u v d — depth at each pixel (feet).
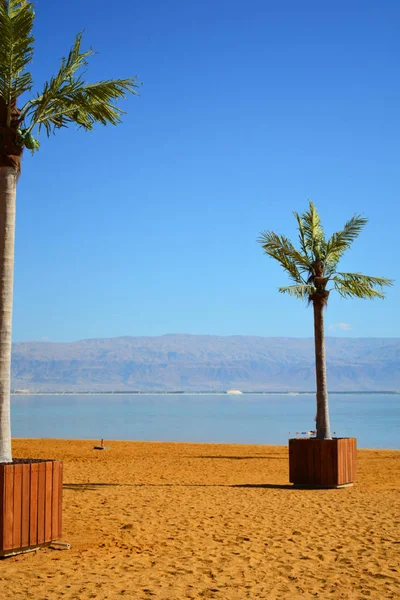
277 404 444.14
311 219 49.65
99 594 19.65
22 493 24.11
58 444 88.22
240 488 45.32
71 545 26.11
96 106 29.53
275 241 48.49
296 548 26.05
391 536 28.25
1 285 25.62
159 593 19.90
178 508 35.91
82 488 44.34
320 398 47.75
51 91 27.99
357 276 47.91
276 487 46.11
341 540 27.53
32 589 19.98
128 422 199.21
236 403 476.54
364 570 22.71
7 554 23.67
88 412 286.05
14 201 26.30
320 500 39.17
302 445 46.01
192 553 25.18
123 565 23.20
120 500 38.78
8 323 25.72
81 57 28.66
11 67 26.22
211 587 20.62
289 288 46.24
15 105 27.02
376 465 63.93
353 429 164.76
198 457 71.82
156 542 27.14
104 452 76.74
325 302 48.52
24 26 25.93
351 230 48.55
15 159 26.30
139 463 64.39
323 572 22.48
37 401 536.01
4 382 25.49
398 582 21.24
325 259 49.08
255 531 29.48
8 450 25.43
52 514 25.36
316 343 48.39
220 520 32.27
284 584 21.04
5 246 25.79
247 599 19.42
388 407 380.78
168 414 267.18
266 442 119.14
